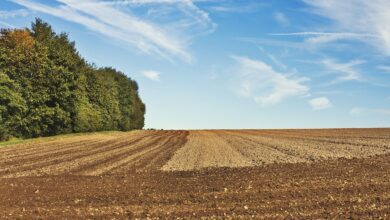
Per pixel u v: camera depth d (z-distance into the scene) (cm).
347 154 3359
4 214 1388
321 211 1381
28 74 5381
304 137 6631
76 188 1894
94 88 7619
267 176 2123
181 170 2631
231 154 3791
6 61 5106
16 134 5259
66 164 3009
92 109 7312
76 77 6034
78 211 1434
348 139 5662
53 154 3753
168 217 1338
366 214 1334
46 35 6862
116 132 8631
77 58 7288
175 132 9756
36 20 6919
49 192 1792
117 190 1838
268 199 1585
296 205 1475
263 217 1309
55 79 5581
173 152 4103
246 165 2830
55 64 5775
